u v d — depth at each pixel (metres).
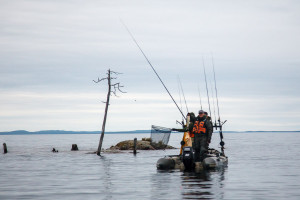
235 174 18.75
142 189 14.34
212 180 16.48
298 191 13.66
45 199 12.56
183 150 19.94
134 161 29.61
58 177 18.77
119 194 13.33
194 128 21.28
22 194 13.57
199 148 21.33
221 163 21.75
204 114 21.81
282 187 14.58
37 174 20.36
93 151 47.72
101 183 16.25
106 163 27.75
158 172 19.98
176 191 13.73
